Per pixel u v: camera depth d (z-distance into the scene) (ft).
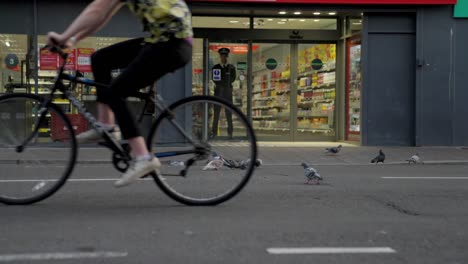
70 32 16.85
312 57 53.26
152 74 17.08
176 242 14.64
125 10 46.26
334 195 23.00
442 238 15.64
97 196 21.34
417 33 48.60
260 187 25.39
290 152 44.93
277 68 53.06
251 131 18.93
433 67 48.88
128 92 17.19
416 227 16.96
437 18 48.75
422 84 48.80
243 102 52.65
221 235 15.44
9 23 45.39
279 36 52.13
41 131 18.54
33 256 13.26
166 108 18.39
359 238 15.46
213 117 18.83
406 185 26.61
